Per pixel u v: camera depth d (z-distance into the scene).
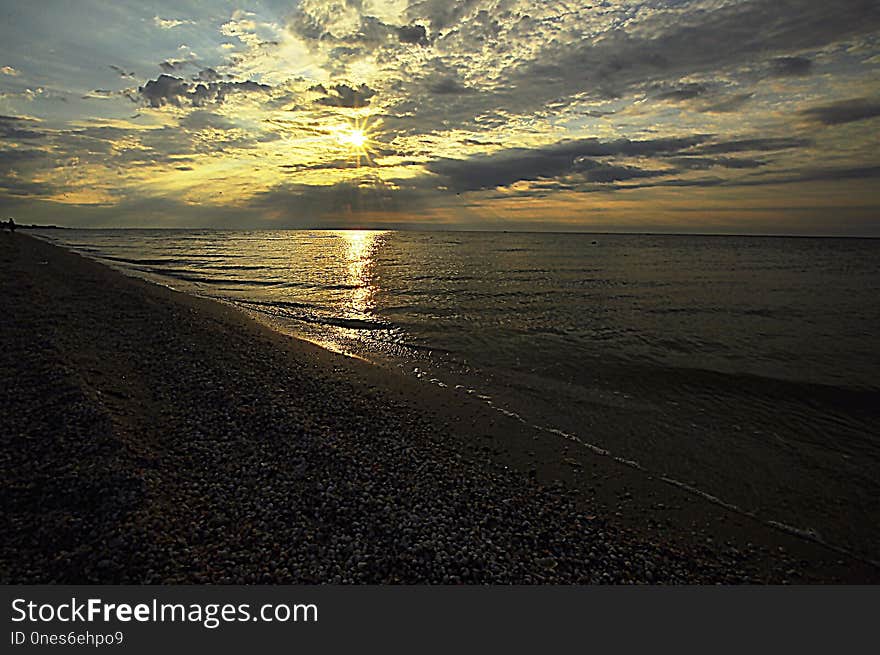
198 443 8.41
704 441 10.39
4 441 7.51
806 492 8.52
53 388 9.52
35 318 16.25
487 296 30.17
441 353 16.86
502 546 6.50
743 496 8.37
